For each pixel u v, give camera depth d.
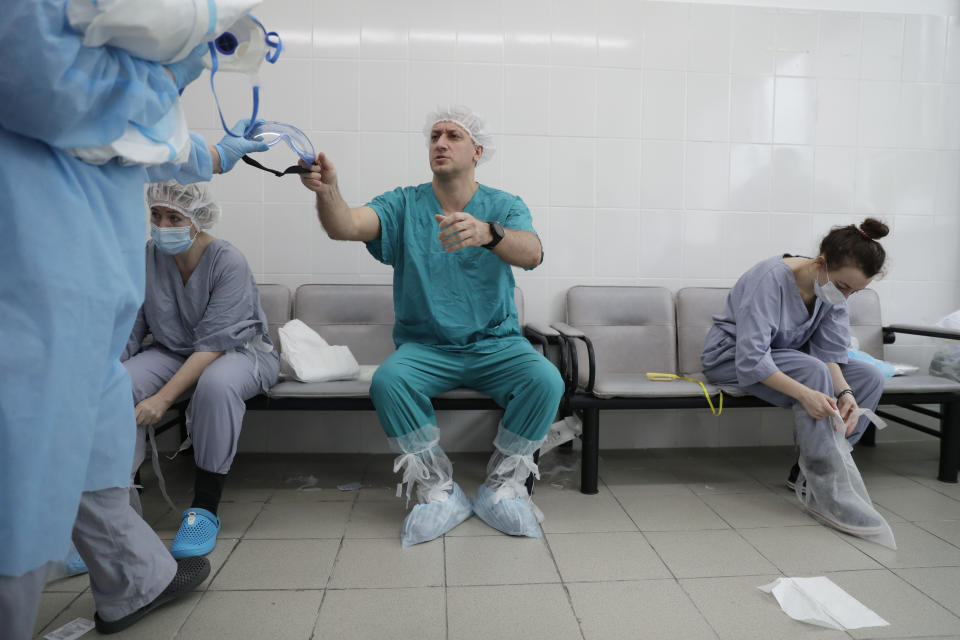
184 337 1.83
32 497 0.75
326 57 2.44
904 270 2.71
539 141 2.52
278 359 1.99
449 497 1.77
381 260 1.96
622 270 2.59
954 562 1.53
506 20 2.48
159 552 1.21
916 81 2.66
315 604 1.30
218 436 1.59
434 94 2.47
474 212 1.93
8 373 0.72
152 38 0.79
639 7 2.52
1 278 0.73
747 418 2.69
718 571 1.48
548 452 2.54
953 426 2.16
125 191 0.90
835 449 1.77
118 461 1.03
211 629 1.20
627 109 2.55
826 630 1.22
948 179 2.70
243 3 0.86
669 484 2.15
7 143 0.74
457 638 1.18
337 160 2.47
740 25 2.57
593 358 1.99
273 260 2.48
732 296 2.19
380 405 1.72
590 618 1.26
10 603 0.76
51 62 0.68
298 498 1.98
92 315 0.81
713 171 2.60
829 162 2.64
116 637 1.17
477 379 1.88
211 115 2.42
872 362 2.20
